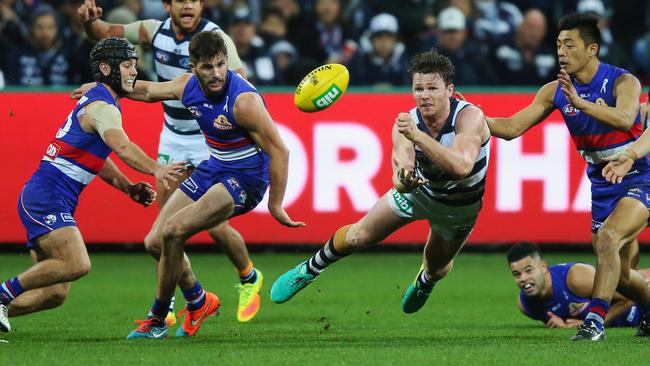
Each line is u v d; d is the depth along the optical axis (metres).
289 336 27.11
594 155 26.55
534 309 30.00
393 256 49.81
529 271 29.11
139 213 46.34
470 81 51.66
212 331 28.55
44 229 25.23
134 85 25.83
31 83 50.62
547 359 21.95
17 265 44.81
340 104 46.16
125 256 49.00
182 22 30.42
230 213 26.02
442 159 22.42
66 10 53.56
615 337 26.41
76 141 25.44
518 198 46.09
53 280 25.31
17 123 45.75
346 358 22.22
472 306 34.81
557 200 46.09
